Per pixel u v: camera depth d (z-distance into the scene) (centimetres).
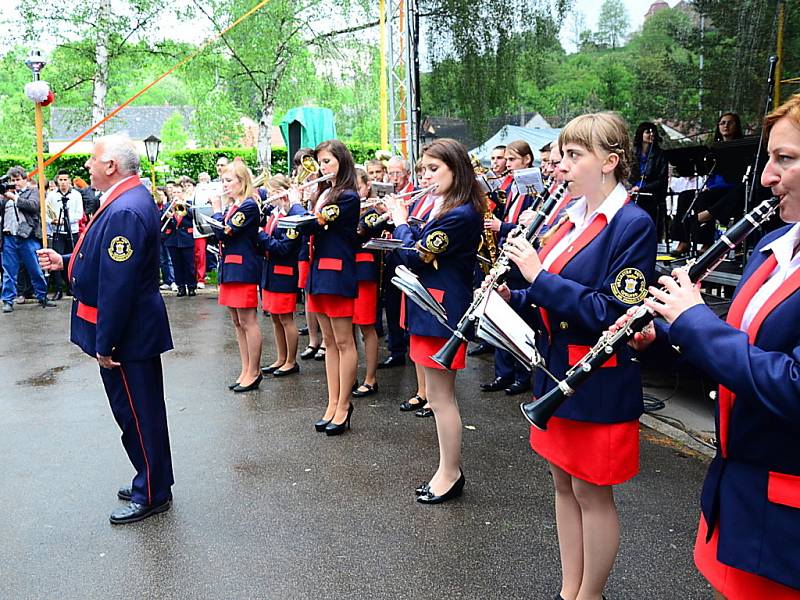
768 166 156
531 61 821
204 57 1662
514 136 850
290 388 568
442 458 359
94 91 1594
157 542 321
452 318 347
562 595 262
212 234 547
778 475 154
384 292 633
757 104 637
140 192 334
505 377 546
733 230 167
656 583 281
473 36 863
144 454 341
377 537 323
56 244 1019
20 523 340
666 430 459
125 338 330
